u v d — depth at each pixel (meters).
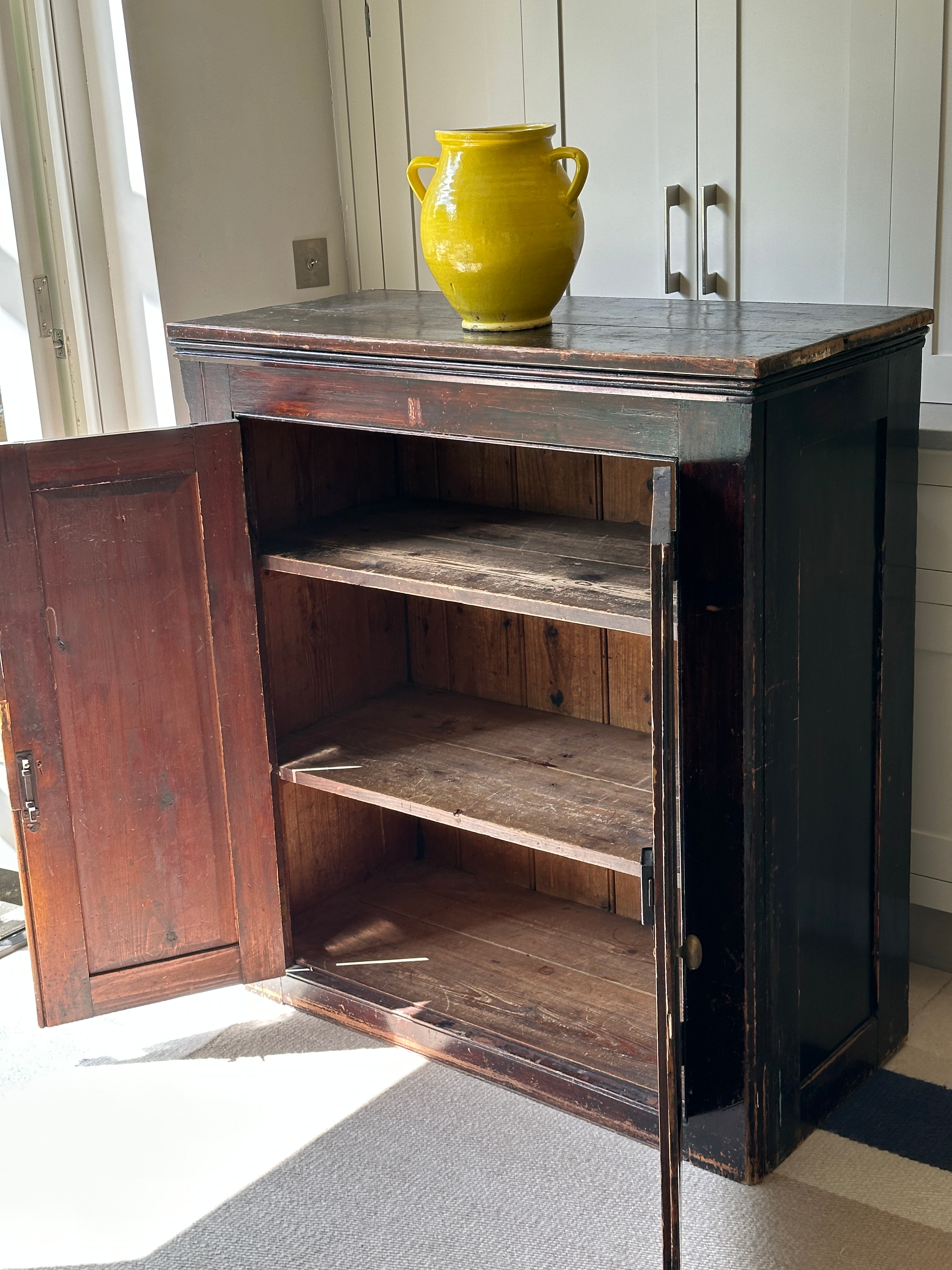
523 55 2.40
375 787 2.15
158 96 2.42
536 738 2.33
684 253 2.32
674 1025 1.54
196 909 2.25
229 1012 2.35
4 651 2.02
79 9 2.39
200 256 2.54
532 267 1.85
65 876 2.14
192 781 2.20
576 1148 1.95
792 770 1.76
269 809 2.27
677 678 1.71
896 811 2.04
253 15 2.54
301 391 2.01
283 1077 2.15
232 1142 2.01
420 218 2.03
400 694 2.60
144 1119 2.07
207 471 2.10
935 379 2.12
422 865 2.71
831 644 1.82
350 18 2.62
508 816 2.02
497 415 1.80
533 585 1.92
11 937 2.61
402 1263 1.76
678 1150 1.57
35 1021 2.35
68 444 1.99
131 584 2.08
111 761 2.13
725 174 2.24
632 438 1.67
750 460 1.57
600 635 2.33
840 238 2.16
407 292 2.49
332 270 2.80
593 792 2.09
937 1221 1.79
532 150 1.85
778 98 2.15
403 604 2.62
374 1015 2.22
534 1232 1.80
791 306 2.06
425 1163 1.94
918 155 2.04
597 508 2.28
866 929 2.04
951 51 1.97
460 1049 2.12
